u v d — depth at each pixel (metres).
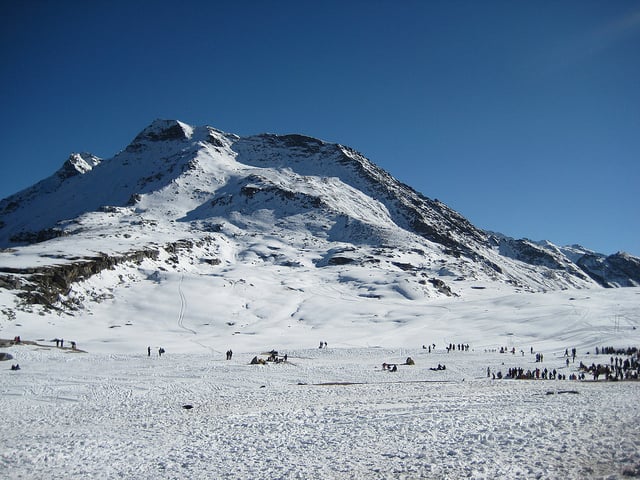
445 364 60.53
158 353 68.75
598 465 15.67
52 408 31.95
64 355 60.38
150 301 114.19
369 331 101.94
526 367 57.56
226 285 130.50
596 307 110.56
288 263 199.25
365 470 17.09
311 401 32.69
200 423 26.36
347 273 171.25
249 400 34.00
